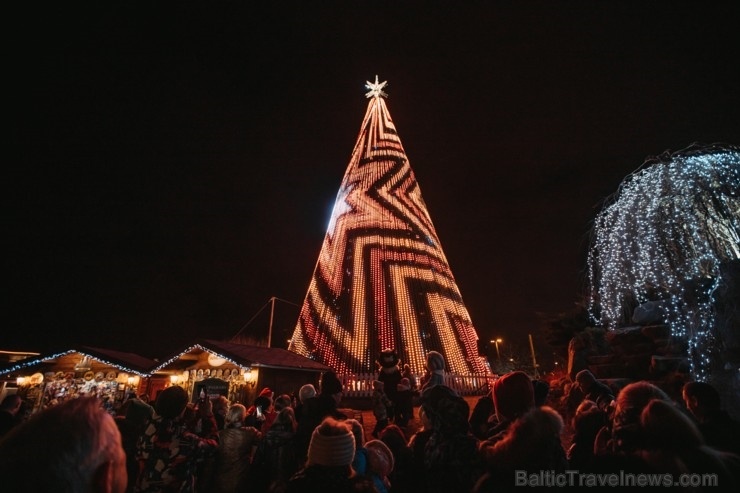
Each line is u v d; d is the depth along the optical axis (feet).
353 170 124.47
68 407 6.33
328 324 87.10
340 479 8.45
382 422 31.86
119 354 49.85
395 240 99.66
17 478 5.36
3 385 44.57
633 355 32.09
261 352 51.96
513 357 167.43
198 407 22.34
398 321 83.76
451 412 10.65
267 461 14.74
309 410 15.31
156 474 12.93
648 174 32.81
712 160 29.76
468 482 9.70
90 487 5.79
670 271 30.14
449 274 103.50
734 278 25.72
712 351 25.53
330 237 110.01
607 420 13.42
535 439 8.35
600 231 36.83
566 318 39.93
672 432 7.91
